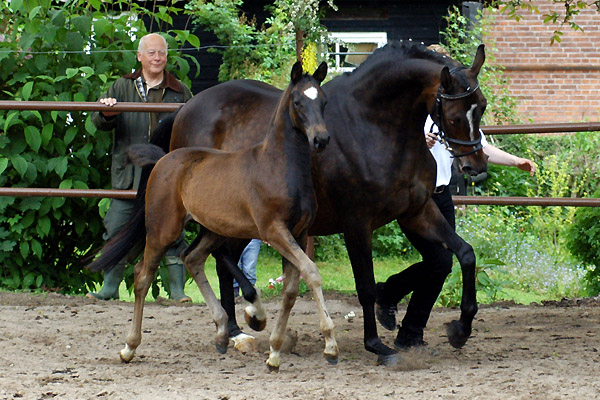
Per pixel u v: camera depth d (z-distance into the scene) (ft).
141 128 39.88
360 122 27.37
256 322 28.43
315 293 24.20
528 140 66.33
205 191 26.45
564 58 77.61
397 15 76.28
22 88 41.57
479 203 38.27
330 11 76.38
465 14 73.61
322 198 27.84
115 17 46.39
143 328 33.86
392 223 60.70
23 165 40.93
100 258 28.81
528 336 32.04
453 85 26.14
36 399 22.06
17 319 34.86
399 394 22.48
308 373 25.62
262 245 60.54
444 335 32.68
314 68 64.44
